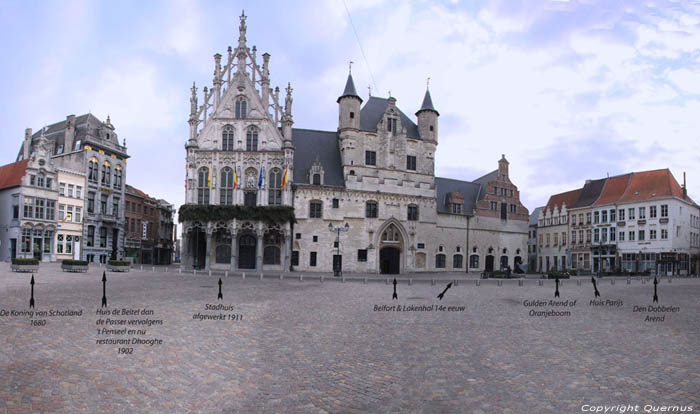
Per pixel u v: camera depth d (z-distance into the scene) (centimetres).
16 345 1142
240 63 6131
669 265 7012
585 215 8438
